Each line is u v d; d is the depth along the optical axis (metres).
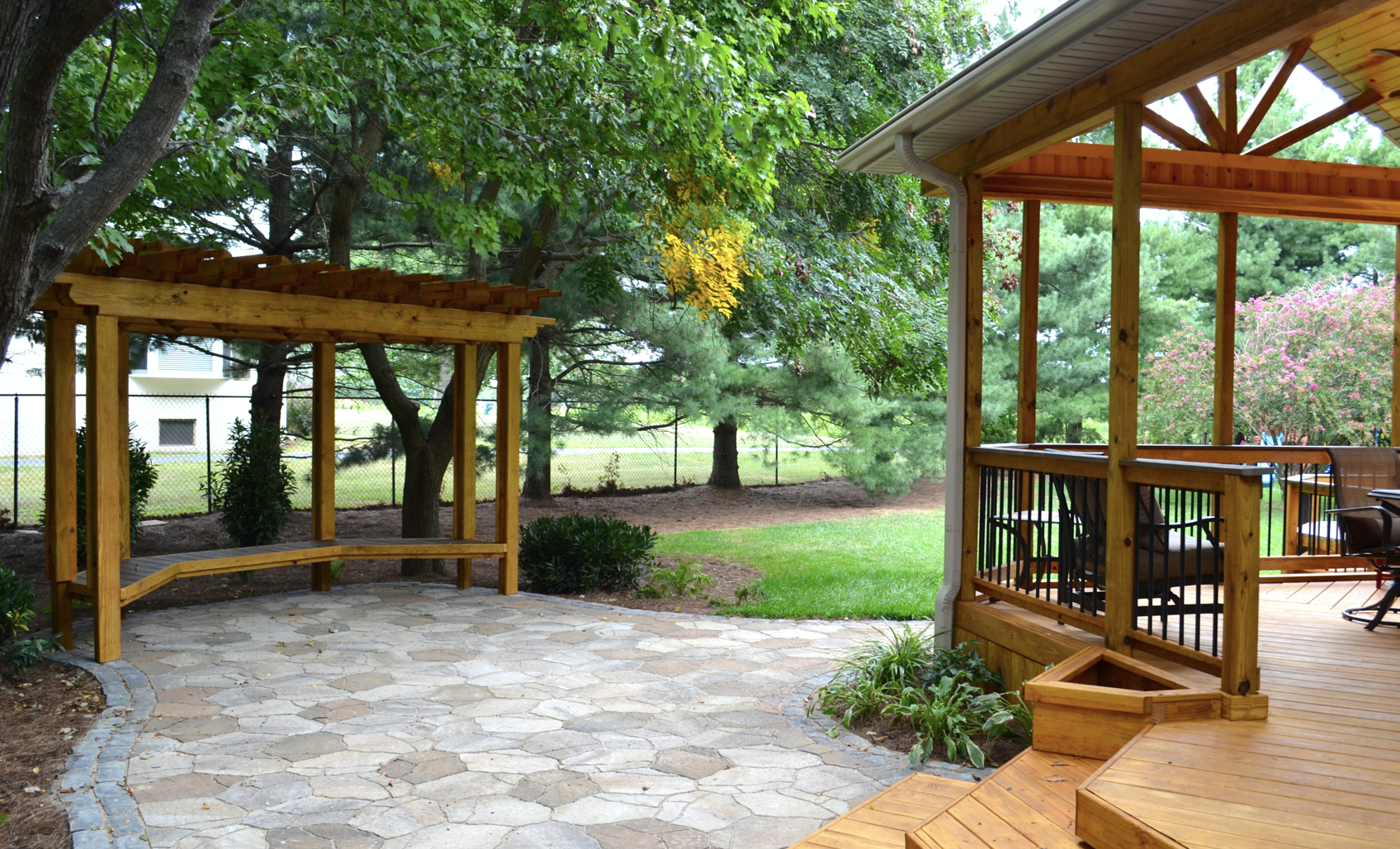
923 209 12.90
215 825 3.73
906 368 13.92
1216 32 3.80
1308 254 18.91
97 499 6.27
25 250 3.39
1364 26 5.57
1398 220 6.73
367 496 17.73
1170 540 4.93
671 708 5.35
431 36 7.38
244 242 11.05
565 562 9.08
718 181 8.52
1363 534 5.32
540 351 14.34
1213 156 6.29
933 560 11.08
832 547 12.15
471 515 9.20
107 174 3.59
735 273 10.02
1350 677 4.26
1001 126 5.47
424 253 13.76
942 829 3.13
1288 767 3.15
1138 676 4.18
